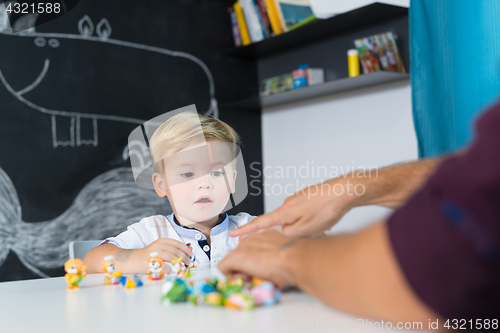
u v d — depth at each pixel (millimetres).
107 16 2605
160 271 646
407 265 209
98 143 2521
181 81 2842
